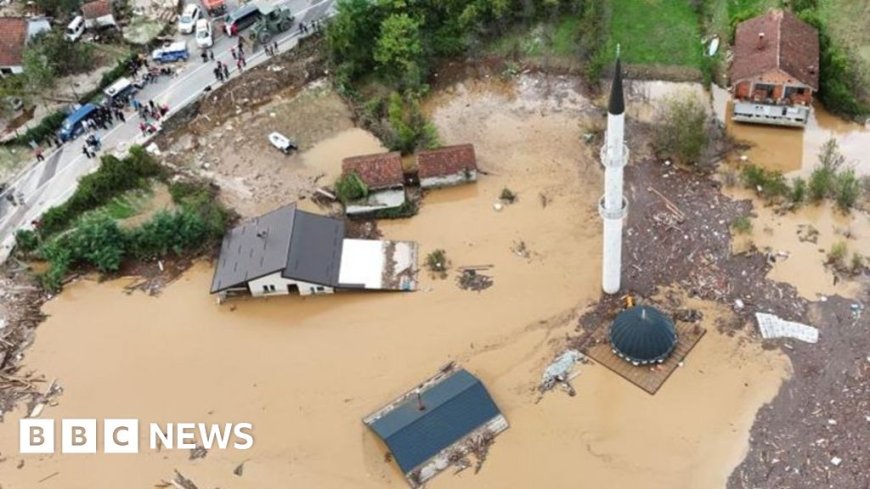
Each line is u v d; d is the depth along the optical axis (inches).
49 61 3235.7
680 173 2832.2
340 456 2167.8
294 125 3125.0
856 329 2320.4
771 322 2354.8
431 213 2785.4
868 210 2655.0
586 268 2561.5
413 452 2107.5
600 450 2119.8
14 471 2188.7
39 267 2709.2
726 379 2239.2
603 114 3085.6
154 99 3181.6
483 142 3031.5
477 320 2450.8
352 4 3211.1
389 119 3061.0
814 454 2065.7
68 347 2485.2
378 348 2407.7
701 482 2041.1
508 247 2650.1
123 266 2694.4
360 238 2716.5
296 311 2529.5
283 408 2285.9
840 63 2965.1
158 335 2498.8
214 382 2364.7
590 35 3299.7
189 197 2832.2
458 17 3361.2
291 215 2637.8
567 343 2368.4
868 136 2915.8
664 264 2546.8
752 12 3270.2
